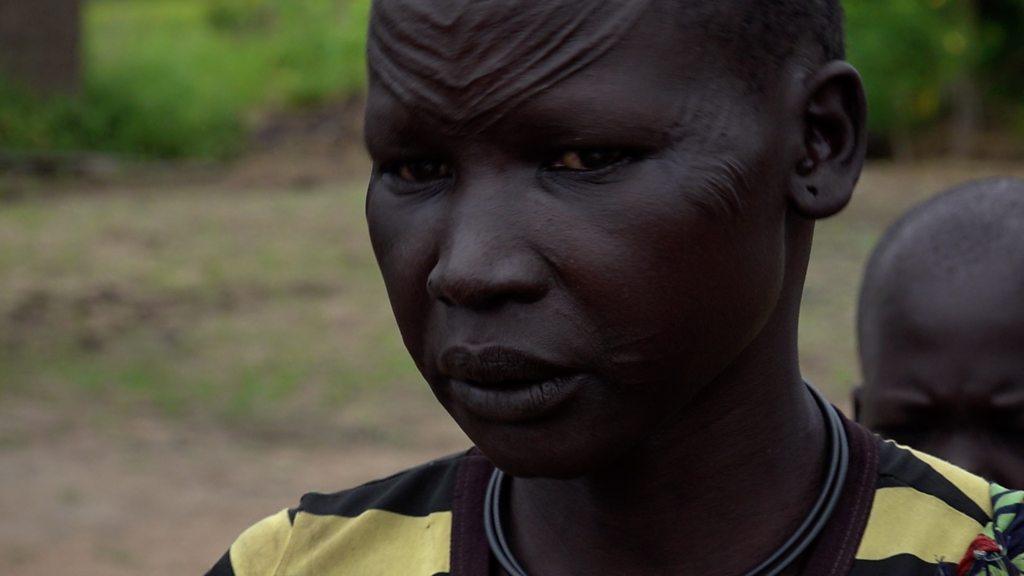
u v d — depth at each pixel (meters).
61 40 22.98
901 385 2.83
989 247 2.79
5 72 22.59
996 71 24.95
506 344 1.48
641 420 1.53
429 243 1.56
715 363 1.56
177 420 10.84
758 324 1.59
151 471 9.64
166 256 15.89
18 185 20.23
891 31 22.73
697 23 1.50
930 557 1.66
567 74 1.46
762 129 1.54
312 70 27.05
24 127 22.19
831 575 1.66
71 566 7.85
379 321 13.46
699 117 1.50
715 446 1.69
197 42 28.00
